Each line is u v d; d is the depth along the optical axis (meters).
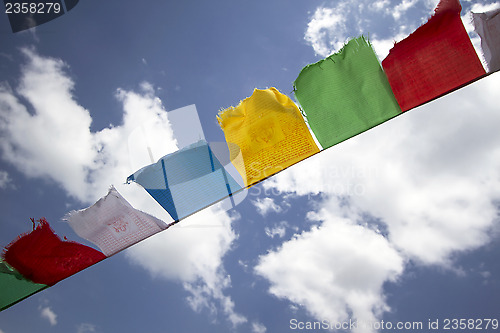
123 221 2.47
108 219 2.47
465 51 2.33
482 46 2.31
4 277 2.42
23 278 2.44
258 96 2.65
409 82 2.41
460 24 2.35
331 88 2.54
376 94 2.48
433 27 2.41
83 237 2.48
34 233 2.46
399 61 2.45
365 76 2.53
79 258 2.48
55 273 2.46
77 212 2.47
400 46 2.46
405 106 2.41
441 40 2.38
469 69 2.31
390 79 2.45
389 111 2.44
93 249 2.49
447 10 2.38
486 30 2.31
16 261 2.43
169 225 2.44
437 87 2.35
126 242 2.47
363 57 2.56
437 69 2.36
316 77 2.57
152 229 2.46
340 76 2.55
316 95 2.54
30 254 2.45
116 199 2.45
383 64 2.48
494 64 2.26
